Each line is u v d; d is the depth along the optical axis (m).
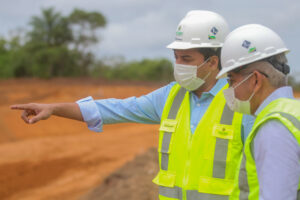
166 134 2.80
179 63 2.79
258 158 1.92
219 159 2.57
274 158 1.84
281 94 2.09
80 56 51.62
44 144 20.11
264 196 1.82
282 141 1.85
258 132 1.96
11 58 48.16
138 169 10.05
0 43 54.97
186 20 2.82
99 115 2.99
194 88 2.80
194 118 2.74
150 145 19.42
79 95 33.75
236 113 2.58
